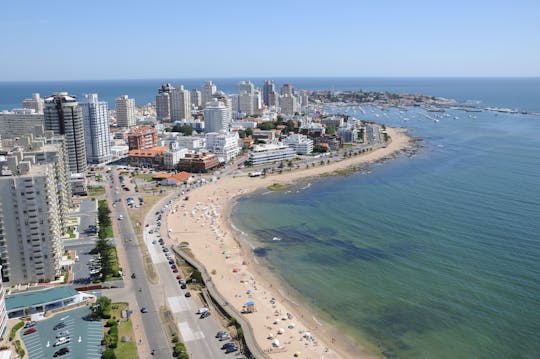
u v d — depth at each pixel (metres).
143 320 167.88
